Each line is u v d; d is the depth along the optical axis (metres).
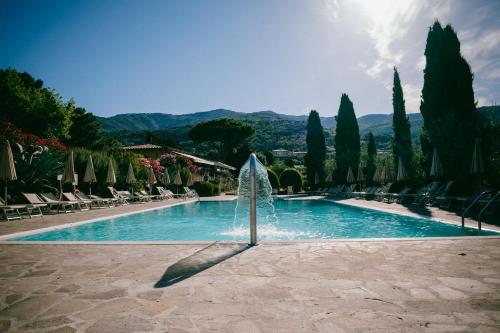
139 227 11.39
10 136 16.80
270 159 74.19
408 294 2.99
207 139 59.75
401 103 24.31
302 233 9.82
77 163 18.14
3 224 9.53
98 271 3.92
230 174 54.72
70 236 8.94
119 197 18.00
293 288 3.20
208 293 3.10
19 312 2.68
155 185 28.91
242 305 2.78
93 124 45.97
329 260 4.29
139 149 43.22
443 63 16.77
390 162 27.86
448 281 3.35
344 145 32.22
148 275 3.73
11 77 33.25
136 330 2.33
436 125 16.55
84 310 2.71
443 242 5.39
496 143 16.69
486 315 2.51
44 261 4.46
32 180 14.04
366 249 4.93
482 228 7.48
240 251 4.95
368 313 2.57
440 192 14.03
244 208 19.27
